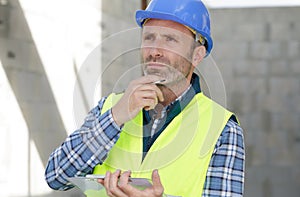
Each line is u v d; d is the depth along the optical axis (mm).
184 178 1928
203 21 1947
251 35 10531
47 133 6652
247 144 10508
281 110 10445
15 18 6195
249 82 10523
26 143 6328
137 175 1948
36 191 6473
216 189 1920
